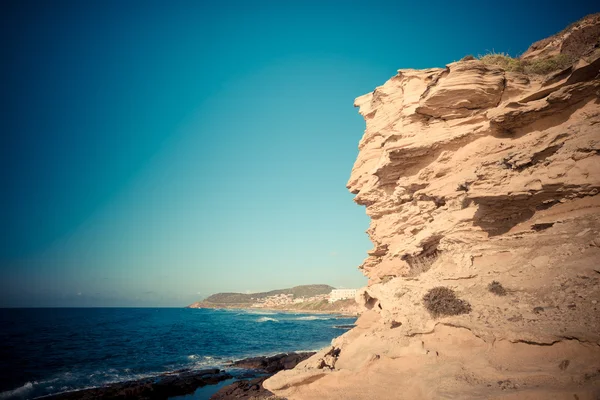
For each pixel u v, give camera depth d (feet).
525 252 43.04
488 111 54.95
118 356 115.03
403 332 44.73
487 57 66.85
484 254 47.34
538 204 45.03
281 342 153.38
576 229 39.34
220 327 238.27
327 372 44.98
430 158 65.10
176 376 83.15
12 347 135.23
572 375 26.40
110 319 366.84
